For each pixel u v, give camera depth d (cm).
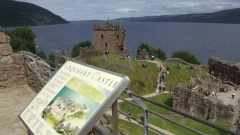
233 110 3828
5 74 1455
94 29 8275
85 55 7706
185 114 443
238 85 5997
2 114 1123
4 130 987
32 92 1391
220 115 3931
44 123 559
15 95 1352
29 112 638
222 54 17662
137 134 2406
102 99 499
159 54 10706
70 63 700
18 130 984
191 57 10356
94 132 691
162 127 3216
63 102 571
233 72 6538
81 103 530
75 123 497
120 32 8425
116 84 507
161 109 4047
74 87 590
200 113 4175
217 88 5478
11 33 9762
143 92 5019
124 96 4188
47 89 665
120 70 5588
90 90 548
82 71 627
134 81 5159
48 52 17188
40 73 1345
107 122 866
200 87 5116
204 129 3256
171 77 5631
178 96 4319
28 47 9706
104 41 8225
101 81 550
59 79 664
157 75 5741
